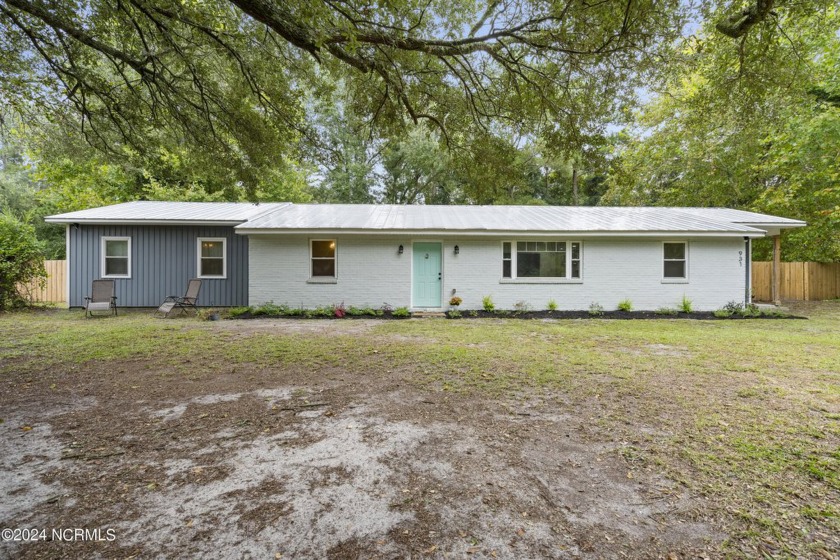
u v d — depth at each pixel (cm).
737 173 1819
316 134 775
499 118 651
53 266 1481
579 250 1260
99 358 617
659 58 513
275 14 436
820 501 249
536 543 212
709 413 396
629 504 248
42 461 299
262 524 228
